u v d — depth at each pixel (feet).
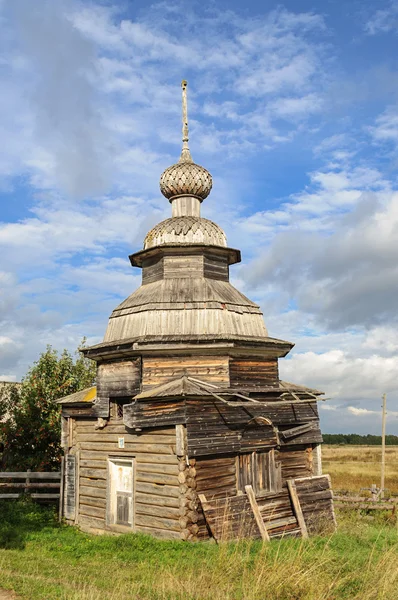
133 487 54.95
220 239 66.08
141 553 45.93
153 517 52.49
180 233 64.54
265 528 51.47
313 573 36.83
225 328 58.03
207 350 56.70
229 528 49.49
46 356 89.40
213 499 51.57
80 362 97.71
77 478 61.72
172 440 51.85
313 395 62.49
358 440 438.81
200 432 51.67
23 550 48.16
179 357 56.75
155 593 34.17
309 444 63.31
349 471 157.38
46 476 71.51
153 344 55.62
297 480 58.49
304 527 55.77
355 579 36.88
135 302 61.67
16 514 63.36
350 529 57.67
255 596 33.71
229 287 64.75
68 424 64.18
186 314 58.54
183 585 35.60
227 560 40.24
